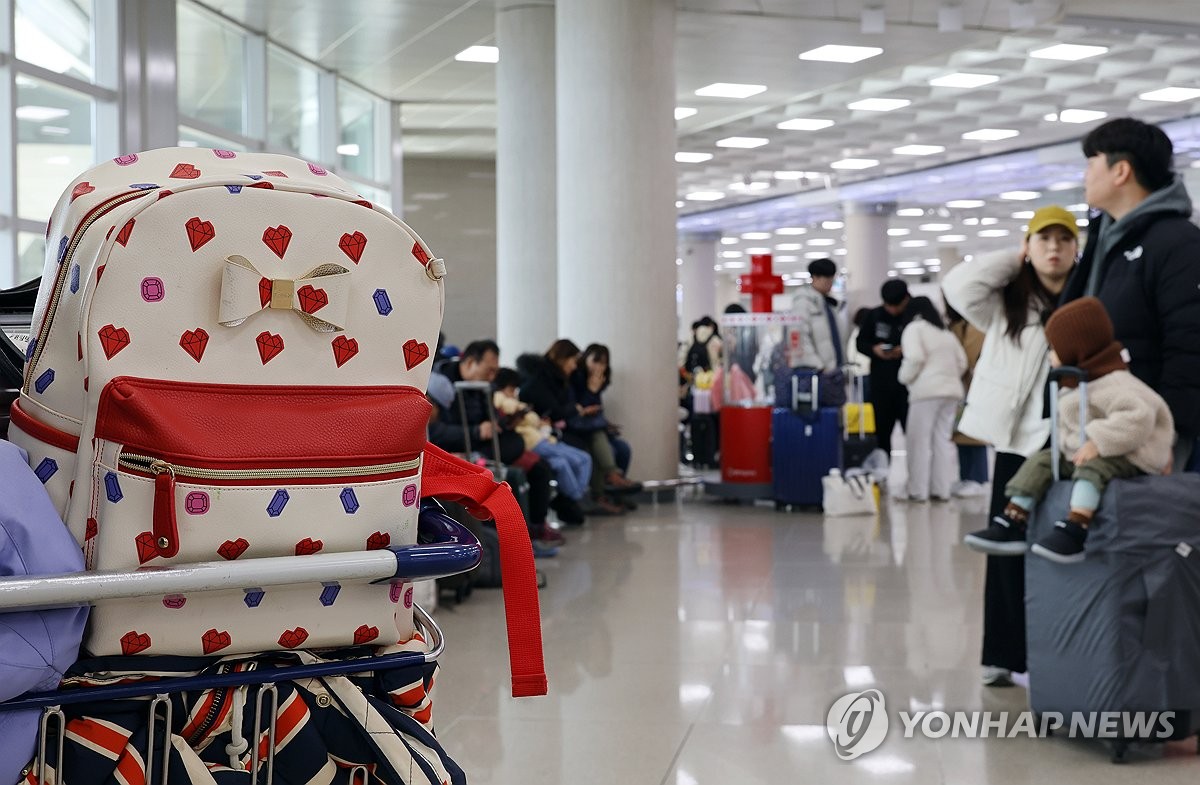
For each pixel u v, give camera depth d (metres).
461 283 19.94
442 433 6.71
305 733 1.43
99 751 1.33
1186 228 3.48
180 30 10.76
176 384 1.31
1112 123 3.61
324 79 13.82
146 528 1.30
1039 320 4.00
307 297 1.36
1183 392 3.44
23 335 1.78
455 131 17.58
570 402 9.21
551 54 11.67
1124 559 3.37
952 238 30.62
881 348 10.84
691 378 15.37
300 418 1.37
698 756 3.53
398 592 1.48
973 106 15.83
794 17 11.30
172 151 1.48
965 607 5.66
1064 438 3.52
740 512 9.42
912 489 10.06
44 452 1.34
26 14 7.83
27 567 1.23
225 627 1.36
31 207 7.90
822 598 5.90
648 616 5.52
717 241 29.73
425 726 1.53
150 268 1.29
